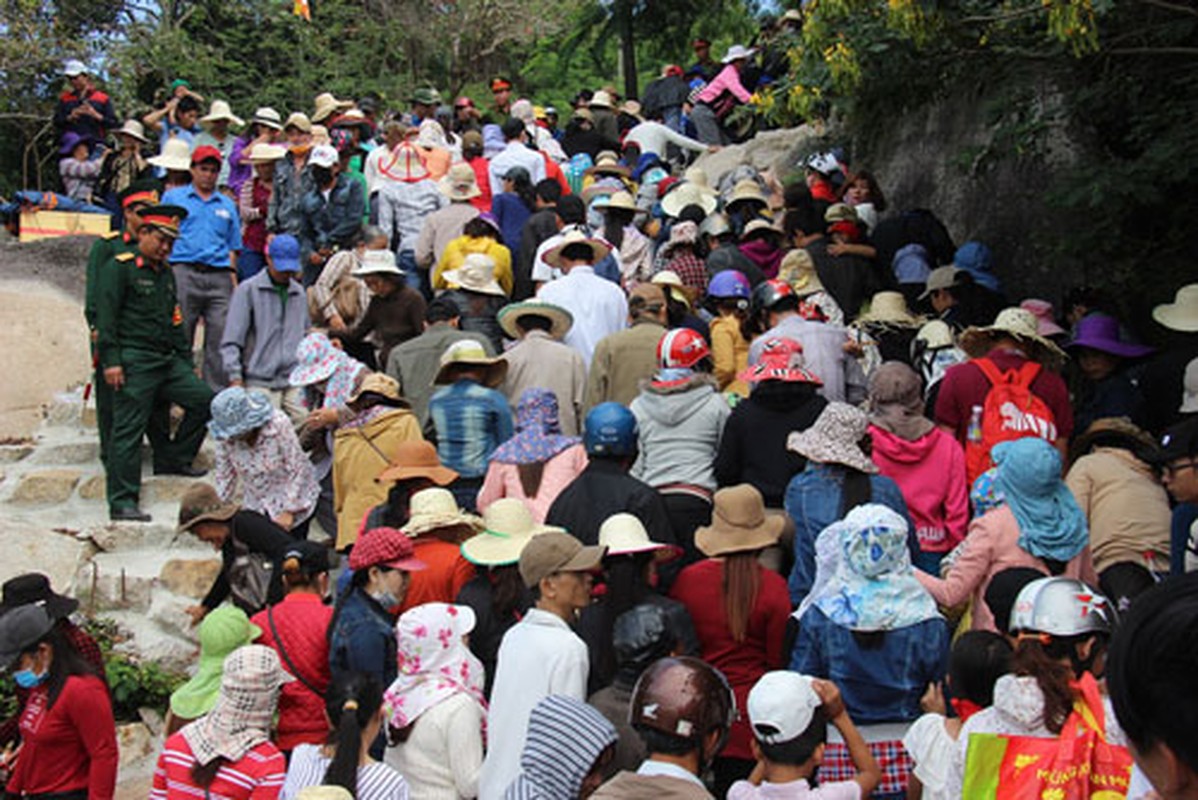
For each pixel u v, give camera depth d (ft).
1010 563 18.30
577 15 79.92
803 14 32.04
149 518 30.99
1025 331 23.16
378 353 33.63
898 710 16.17
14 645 18.89
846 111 36.22
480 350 26.27
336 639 18.28
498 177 43.60
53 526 31.55
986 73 33.24
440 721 16.22
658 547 17.83
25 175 63.57
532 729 13.96
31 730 19.34
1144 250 31.42
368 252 32.63
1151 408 24.16
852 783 13.65
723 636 17.84
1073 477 20.17
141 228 31.27
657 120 64.08
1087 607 12.51
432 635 16.61
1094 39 24.13
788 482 21.44
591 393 26.84
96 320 31.01
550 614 16.69
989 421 22.41
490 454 25.63
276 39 82.48
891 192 39.47
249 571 22.79
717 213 37.06
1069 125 32.83
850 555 16.44
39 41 63.87
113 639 28.02
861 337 28.91
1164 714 5.39
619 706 15.85
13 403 38.52
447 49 88.99
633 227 41.60
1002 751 11.32
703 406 22.59
